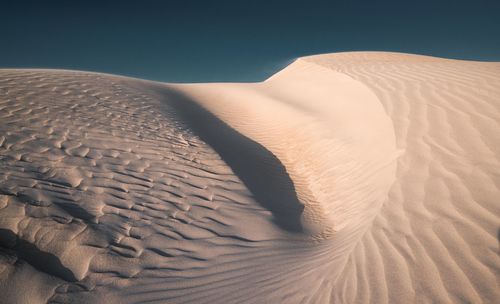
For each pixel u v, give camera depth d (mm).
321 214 4551
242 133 8422
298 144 7184
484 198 2973
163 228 3467
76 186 3879
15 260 2580
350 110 6945
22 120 5457
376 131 5199
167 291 2646
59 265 2656
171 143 6000
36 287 2406
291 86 13109
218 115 10023
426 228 2881
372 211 3527
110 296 2488
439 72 6773
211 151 6090
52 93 7172
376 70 8891
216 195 4449
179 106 9672
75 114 6266
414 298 2287
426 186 3383
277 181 5637
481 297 2150
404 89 6086
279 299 2605
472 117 4285
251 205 4371
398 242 2844
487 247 2500
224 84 17062
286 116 9055
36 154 4453
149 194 4098
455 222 2828
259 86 15922
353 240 3197
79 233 3062
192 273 2895
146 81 12969
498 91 4805
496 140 3682
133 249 3043
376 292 2434
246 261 3145
